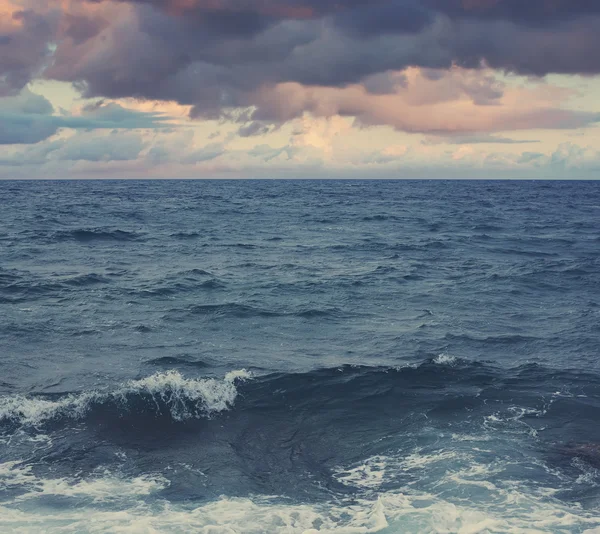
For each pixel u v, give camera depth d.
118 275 29.77
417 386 15.34
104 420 13.38
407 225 58.44
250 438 12.92
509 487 10.78
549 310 23.86
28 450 12.06
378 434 12.98
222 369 16.56
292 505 10.31
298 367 16.69
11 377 15.70
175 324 21.12
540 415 13.78
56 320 21.27
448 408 14.12
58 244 40.22
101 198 99.62
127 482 11.01
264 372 16.20
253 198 107.00
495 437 12.71
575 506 10.20
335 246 42.31
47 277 28.59
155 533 9.37
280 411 14.09
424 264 34.72
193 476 11.30
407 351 18.34
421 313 23.19
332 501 10.47
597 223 61.72
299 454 12.25
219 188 165.50
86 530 9.41
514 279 30.05
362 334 20.25
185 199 100.62
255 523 9.71
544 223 61.34
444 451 12.15
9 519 9.66
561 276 30.97
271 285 28.08
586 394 15.00
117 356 17.55
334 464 11.83
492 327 21.20
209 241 44.16
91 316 21.95
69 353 17.75
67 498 10.38
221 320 21.77
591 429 13.12
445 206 88.50
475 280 29.80
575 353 18.31
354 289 27.44
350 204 91.88
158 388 14.70
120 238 44.19
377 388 15.20
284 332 20.42
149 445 12.51
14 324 20.58
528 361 17.45
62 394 14.57
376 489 10.84
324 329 20.84
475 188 175.88
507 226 57.94
